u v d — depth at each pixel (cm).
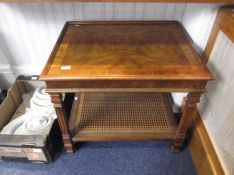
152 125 122
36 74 150
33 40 134
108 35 110
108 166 120
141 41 105
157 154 126
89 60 92
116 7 119
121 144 131
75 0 84
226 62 96
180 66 89
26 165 120
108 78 83
